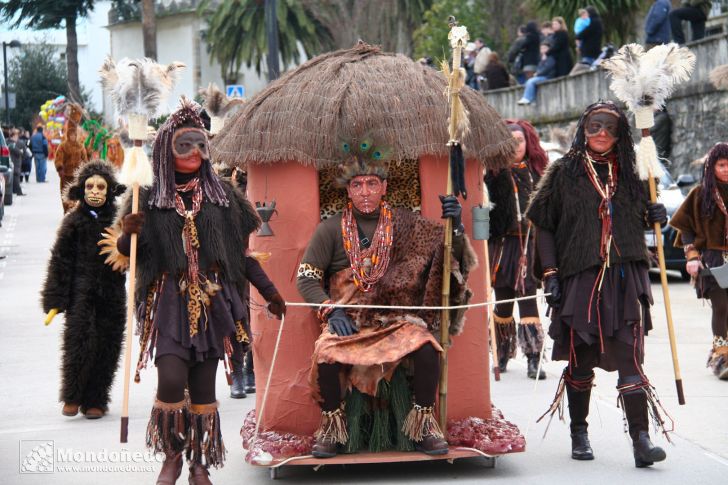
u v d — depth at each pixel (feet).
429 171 27.48
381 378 26.35
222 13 185.16
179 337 24.58
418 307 26.18
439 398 27.07
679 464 28.27
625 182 28.30
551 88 112.68
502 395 37.78
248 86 226.58
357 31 166.91
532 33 123.24
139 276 25.03
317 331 27.58
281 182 27.58
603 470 27.78
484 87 129.39
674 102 97.19
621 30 124.67
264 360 27.96
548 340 48.93
